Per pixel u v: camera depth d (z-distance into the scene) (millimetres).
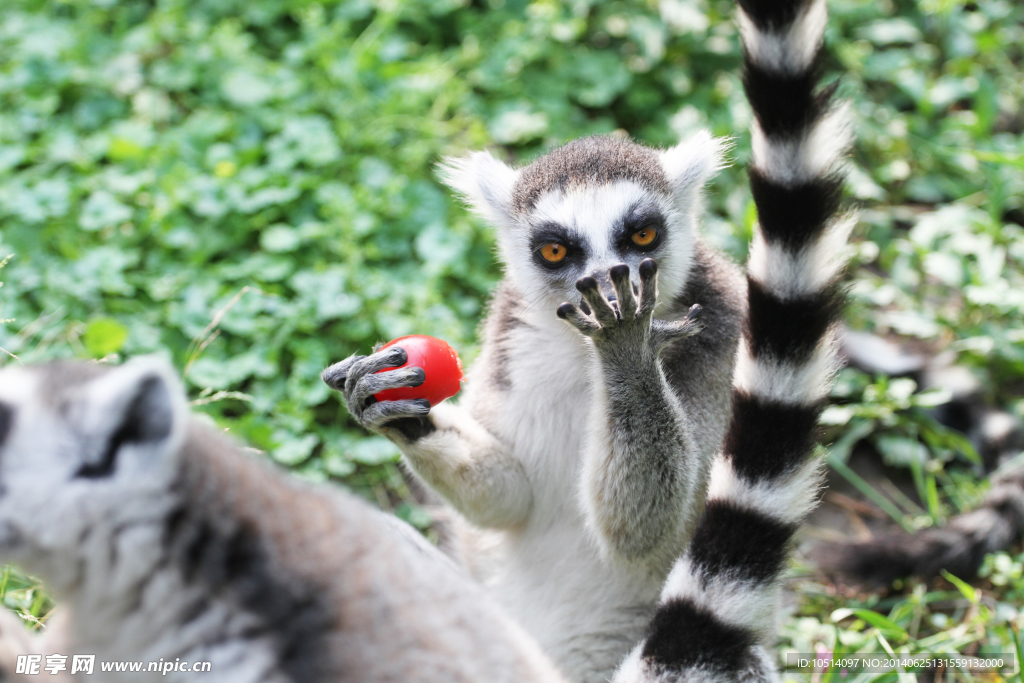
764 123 6105
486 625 4051
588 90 11484
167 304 8992
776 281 5961
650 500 6012
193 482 3629
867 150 11812
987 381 9539
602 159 6938
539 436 6621
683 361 6430
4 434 3469
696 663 5586
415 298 9258
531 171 7230
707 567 5730
